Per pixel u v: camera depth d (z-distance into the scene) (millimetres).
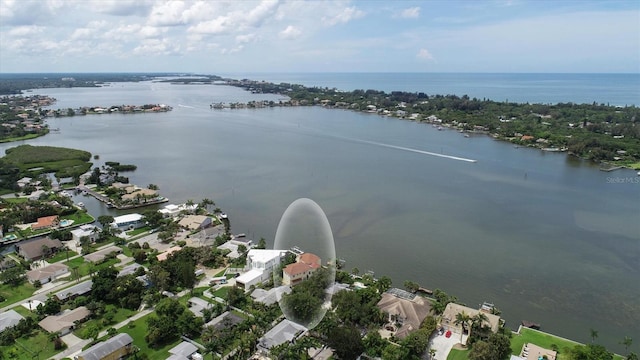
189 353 56719
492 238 101375
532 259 90875
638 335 66438
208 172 163250
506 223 111188
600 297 76938
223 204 125625
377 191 137375
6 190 134875
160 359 56500
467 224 109938
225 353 56812
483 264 88188
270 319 63031
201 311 67062
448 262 88812
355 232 103438
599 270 86750
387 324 64000
